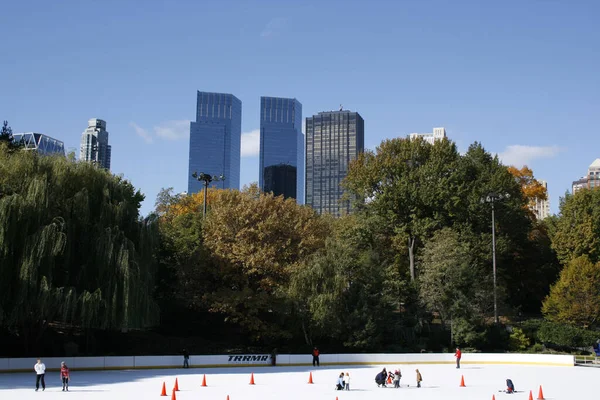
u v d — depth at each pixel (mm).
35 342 52188
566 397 39219
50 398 34500
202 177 79312
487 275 76688
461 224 79250
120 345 62469
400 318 71812
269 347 67375
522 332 72375
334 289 64250
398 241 82188
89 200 51688
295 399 36375
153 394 37375
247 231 65000
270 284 64125
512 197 82625
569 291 72062
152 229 54594
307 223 70500
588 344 68875
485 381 48594
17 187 48406
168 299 69125
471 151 89625
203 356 56844
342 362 61719
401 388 43250
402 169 84250
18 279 45438
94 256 49625
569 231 84938
